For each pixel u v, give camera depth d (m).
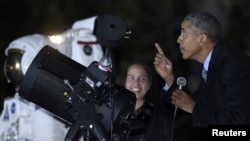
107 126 11.45
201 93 12.34
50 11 25.20
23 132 13.96
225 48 11.88
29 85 11.73
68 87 11.30
